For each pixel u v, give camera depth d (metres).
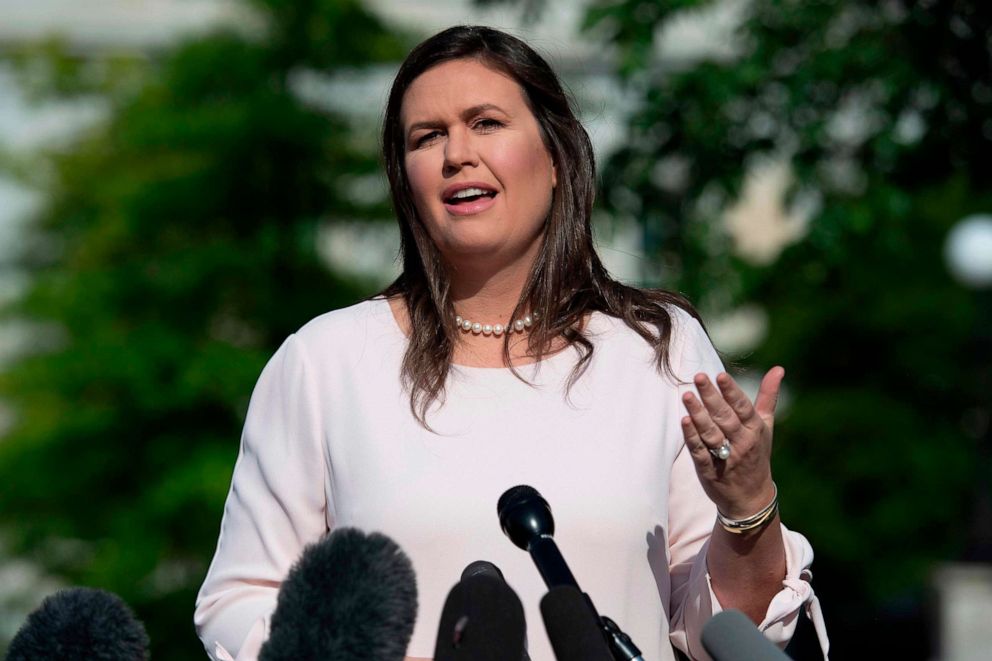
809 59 27.45
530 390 9.09
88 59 41.88
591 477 8.75
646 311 9.62
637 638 8.66
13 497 36.69
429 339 9.21
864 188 28.11
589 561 8.59
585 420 8.98
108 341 36.81
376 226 39.00
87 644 6.00
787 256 29.42
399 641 5.65
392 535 8.60
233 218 38.25
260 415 9.41
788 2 27.94
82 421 36.56
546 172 9.46
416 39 39.53
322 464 9.13
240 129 37.06
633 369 9.27
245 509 9.23
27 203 42.25
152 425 36.84
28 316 37.97
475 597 6.40
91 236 39.09
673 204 29.39
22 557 37.41
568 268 9.54
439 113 9.23
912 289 43.09
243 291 37.84
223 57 37.91
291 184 37.97
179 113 38.03
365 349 9.30
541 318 9.38
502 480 8.70
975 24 25.44
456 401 9.02
